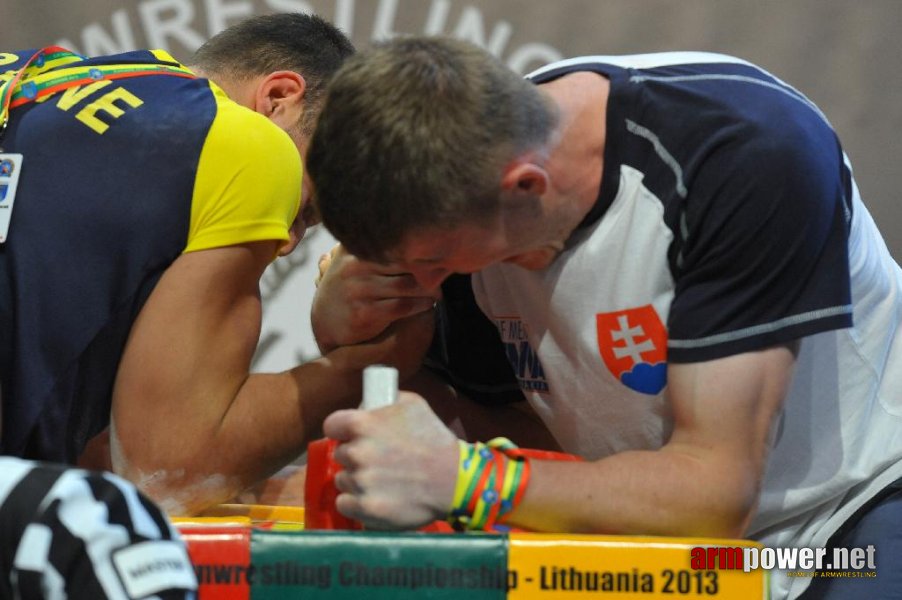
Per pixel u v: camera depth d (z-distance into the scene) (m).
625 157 3.08
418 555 2.55
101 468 3.66
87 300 3.22
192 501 3.36
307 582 2.54
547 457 3.04
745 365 2.95
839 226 3.05
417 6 6.51
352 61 2.86
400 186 2.76
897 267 3.84
